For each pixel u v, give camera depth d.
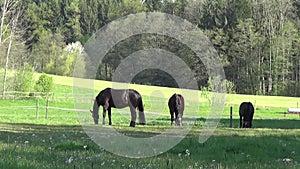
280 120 35.25
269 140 15.29
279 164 10.40
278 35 79.25
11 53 63.44
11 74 54.34
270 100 61.53
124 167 8.64
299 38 78.69
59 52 83.62
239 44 78.12
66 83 66.25
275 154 12.67
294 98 66.56
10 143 12.88
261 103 56.97
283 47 77.44
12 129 20.75
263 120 35.16
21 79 51.06
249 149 13.25
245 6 80.94
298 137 17.55
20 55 67.38
